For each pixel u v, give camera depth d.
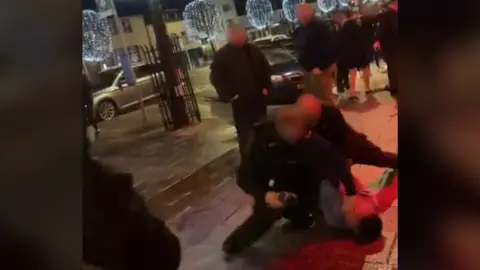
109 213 0.60
